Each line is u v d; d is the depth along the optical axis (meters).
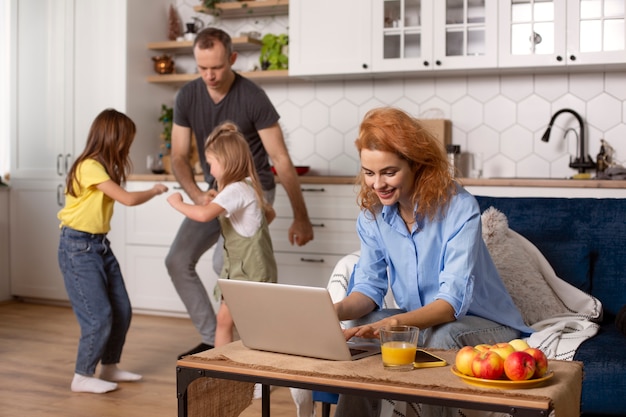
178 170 3.82
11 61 5.38
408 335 1.67
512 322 2.24
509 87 4.64
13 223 5.42
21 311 5.11
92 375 3.36
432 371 1.67
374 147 1.94
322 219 4.48
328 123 5.03
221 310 3.46
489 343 2.08
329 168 5.04
